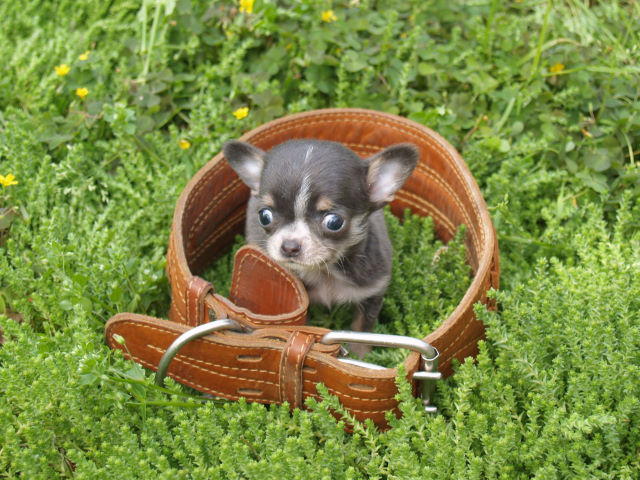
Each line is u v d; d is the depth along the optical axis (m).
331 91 0.73
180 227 0.58
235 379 0.54
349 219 0.59
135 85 0.71
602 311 0.54
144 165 0.68
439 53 0.74
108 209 0.65
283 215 0.59
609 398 0.52
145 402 0.53
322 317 0.64
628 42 0.75
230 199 0.65
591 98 0.72
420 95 0.73
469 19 0.78
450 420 0.54
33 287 0.60
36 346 0.55
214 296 0.54
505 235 0.64
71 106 0.70
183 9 0.73
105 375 0.52
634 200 0.67
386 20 0.76
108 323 0.54
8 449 0.52
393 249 0.66
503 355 0.54
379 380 0.51
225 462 0.50
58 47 0.74
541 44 0.71
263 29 0.73
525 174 0.67
